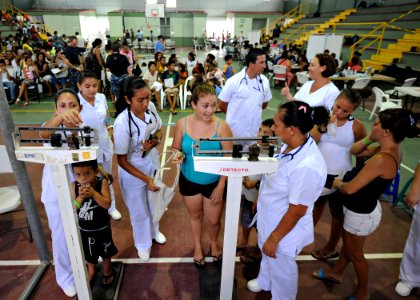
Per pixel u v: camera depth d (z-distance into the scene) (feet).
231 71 28.81
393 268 8.23
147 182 6.93
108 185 6.60
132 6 77.20
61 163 4.56
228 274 5.55
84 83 7.89
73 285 7.06
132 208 7.57
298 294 7.34
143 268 8.00
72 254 5.39
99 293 6.96
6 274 7.76
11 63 27.55
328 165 7.58
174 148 6.84
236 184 4.71
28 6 73.46
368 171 5.57
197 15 74.69
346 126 7.36
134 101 6.35
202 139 4.66
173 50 70.79
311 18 58.95
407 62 30.66
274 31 63.62
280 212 5.41
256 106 9.82
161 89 23.41
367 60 35.58
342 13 52.26
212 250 7.91
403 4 39.06
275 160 4.58
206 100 5.93
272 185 5.39
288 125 4.78
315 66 8.26
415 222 6.98
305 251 8.84
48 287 7.34
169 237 9.23
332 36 31.60
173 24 77.30
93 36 75.36
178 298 7.13
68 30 72.08
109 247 6.89
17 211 10.44
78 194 6.24
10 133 6.40
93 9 76.43
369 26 41.93
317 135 7.58
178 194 11.69
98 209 6.46
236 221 5.03
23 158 4.54
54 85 28.91
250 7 79.30
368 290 7.51
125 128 6.63
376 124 5.72
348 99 6.85
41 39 58.85
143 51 69.67
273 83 34.94
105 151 8.86
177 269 7.98
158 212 7.41
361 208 5.98
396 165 5.61
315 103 8.39
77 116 5.31
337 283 7.68
